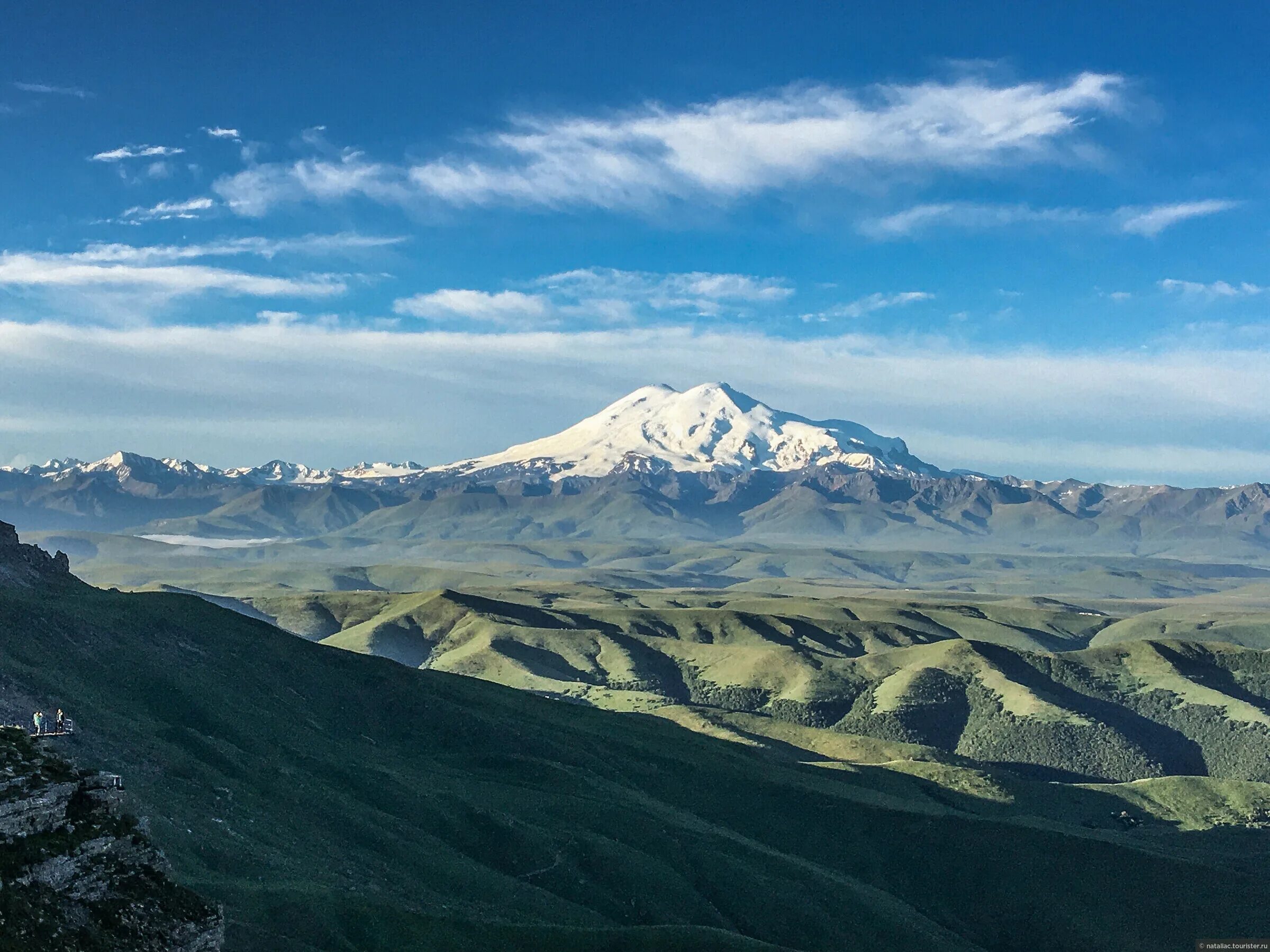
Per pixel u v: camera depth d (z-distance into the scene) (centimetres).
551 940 16362
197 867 15288
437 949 15425
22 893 7288
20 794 7719
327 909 15312
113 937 7544
